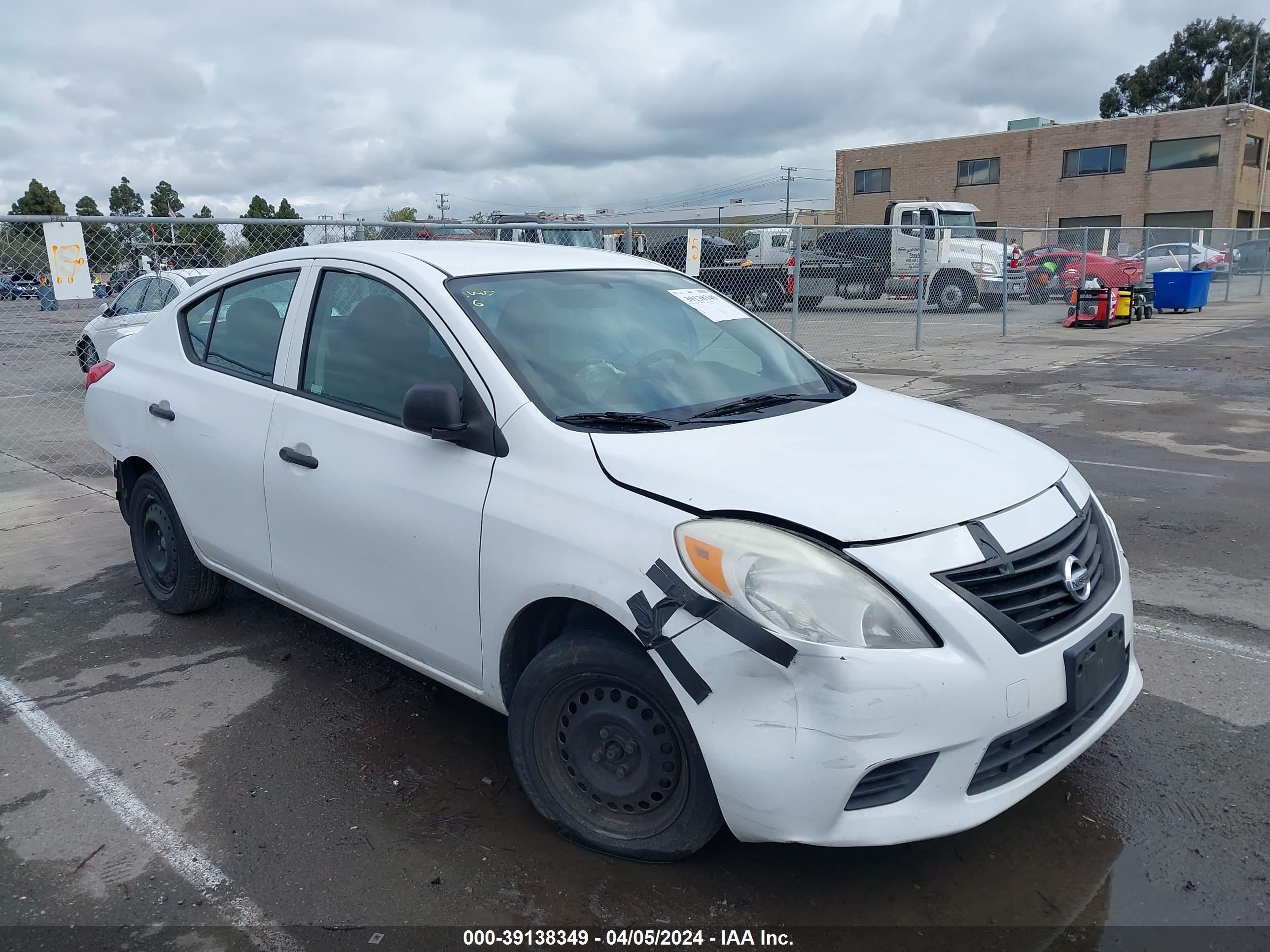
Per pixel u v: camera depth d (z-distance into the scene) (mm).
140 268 9148
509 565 2900
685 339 3715
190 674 4281
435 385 3029
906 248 21641
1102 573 2969
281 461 3746
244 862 2947
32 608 5102
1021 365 14016
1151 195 43500
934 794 2459
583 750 2887
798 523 2523
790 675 2398
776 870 2859
